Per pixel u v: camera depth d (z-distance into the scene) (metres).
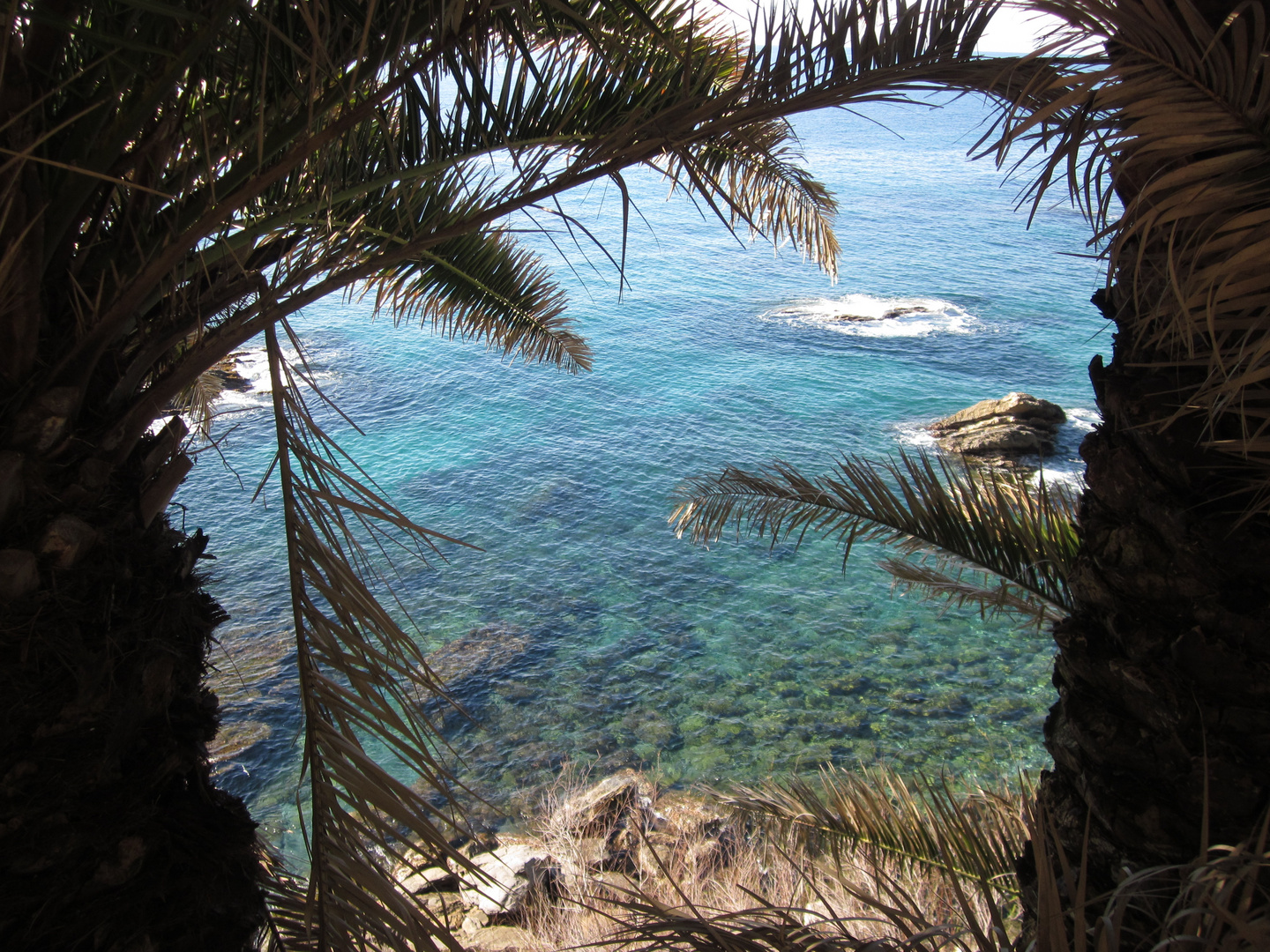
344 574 2.02
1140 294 1.64
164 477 2.03
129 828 1.76
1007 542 3.36
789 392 27.84
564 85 1.99
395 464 22.22
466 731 12.21
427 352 30.39
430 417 25.28
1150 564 1.63
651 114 1.97
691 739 12.13
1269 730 1.50
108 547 1.78
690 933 1.34
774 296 39.56
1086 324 34.22
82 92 1.76
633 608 15.52
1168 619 1.61
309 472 2.06
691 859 5.31
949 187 69.69
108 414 1.86
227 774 10.55
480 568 16.94
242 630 13.55
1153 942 1.52
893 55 1.62
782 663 13.88
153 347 1.96
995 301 37.59
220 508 17.41
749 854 5.31
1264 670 1.50
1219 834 1.55
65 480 1.73
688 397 27.45
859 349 32.16
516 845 6.00
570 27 2.16
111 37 1.45
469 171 2.78
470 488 20.88
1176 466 1.59
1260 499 1.50
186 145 1.87
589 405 26.56
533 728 12.31
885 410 26.25
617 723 12.47
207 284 2.30
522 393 27.19
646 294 39.88
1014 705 12.63
